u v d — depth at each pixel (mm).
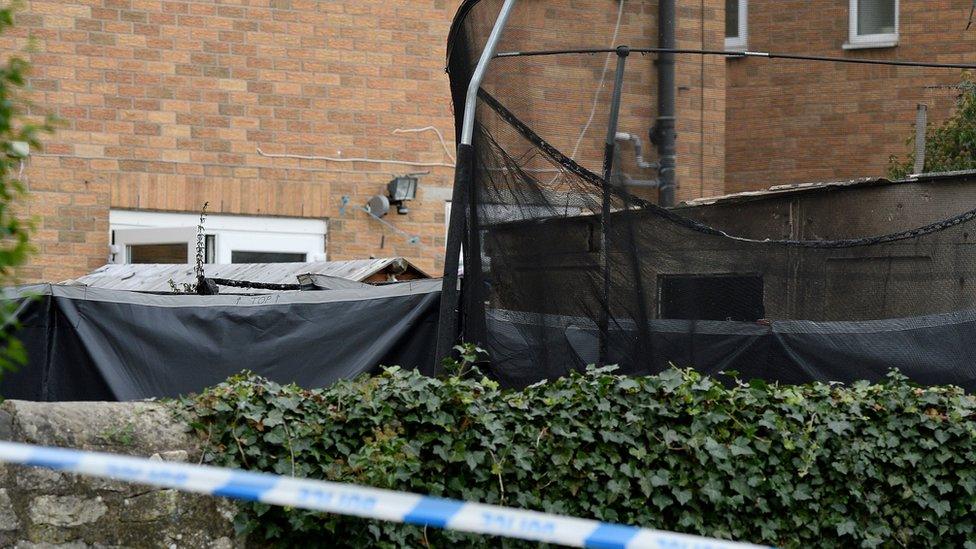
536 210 20891
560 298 20781
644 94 21656
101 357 22844
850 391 21109
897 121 40938
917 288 22016
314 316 24297
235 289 30266
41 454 10797
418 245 41906
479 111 20891
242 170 39844
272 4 40281
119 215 38594
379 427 18266
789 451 20312
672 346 21016
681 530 19766
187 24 39344
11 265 10102
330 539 17938
